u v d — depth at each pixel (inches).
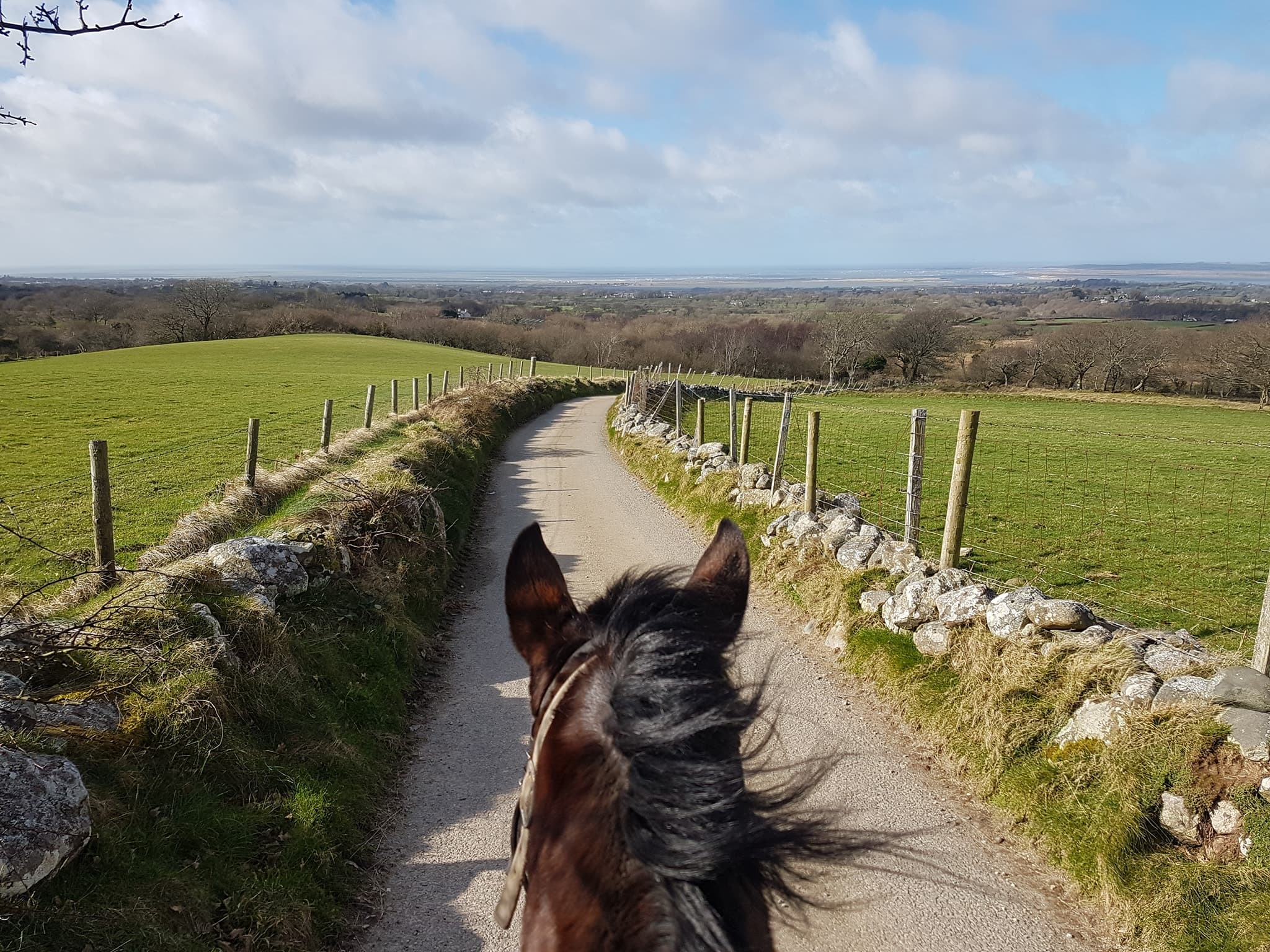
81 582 325.1
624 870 65.7
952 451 1006.4
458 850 207.8
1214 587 439.5
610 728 72.4
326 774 222.4
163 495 652.7
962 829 214.4
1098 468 893.8
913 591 309.1
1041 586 433.4
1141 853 185.3
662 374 2805.1
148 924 151.7
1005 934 175.3
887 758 251.4
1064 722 228.7
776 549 431.5
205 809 187.8
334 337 3280.0
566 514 627.5
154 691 209.2
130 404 1328.7
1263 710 194.4
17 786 153.1
